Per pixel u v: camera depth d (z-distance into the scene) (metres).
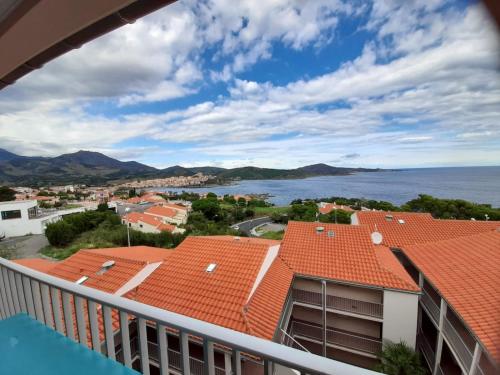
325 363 0.87
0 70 1.96
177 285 9.19
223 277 9.16
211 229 34.66
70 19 1.46
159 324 1.30
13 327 2.11
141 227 33.88
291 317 11.34
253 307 7.91
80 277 10.38
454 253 10.21
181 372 1.23
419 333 10.12
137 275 9.90
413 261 10.69
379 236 13.45
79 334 1.80
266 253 10.15
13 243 30.45
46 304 2.12
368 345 10.03
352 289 10.70
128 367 1.55
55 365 1.72
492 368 6.43
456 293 7.88
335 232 13.00
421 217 15.61
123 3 1.36
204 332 1.12
